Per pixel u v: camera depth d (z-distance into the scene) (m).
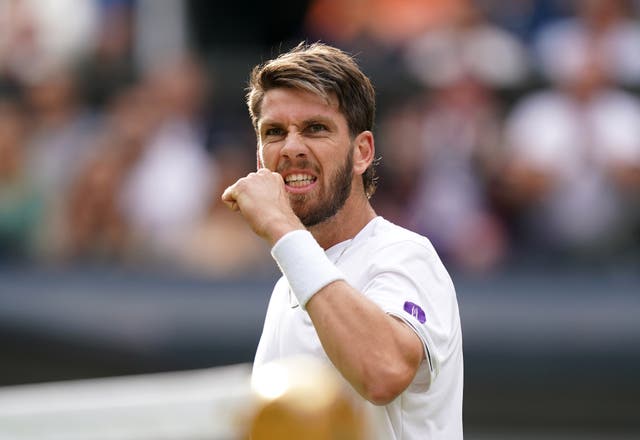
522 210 22.41
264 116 8.10
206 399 4.78
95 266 22.92
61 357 20.95
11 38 24.50
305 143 7.98
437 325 7.65
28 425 5.01
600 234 22.20
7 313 21.02
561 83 22.89
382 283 7.68
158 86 23.78
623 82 22.89
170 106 23.55
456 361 8.11
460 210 22.45
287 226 7.53
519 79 23.12
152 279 22.20
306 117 7.97
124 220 23.06
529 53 23.66
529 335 20.70
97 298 21.34
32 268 22.78
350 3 24.81
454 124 22.80
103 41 24.88
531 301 21.03
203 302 21.22
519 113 22.84
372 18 24.38
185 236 22.86
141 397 4.95
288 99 7.99
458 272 22.16
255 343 20.83
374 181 8.76
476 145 22.70
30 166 23.48
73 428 4.98
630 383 20.50
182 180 23.00
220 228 22.89
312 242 7.45
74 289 21.64
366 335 7.11
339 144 8.05
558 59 23.19
